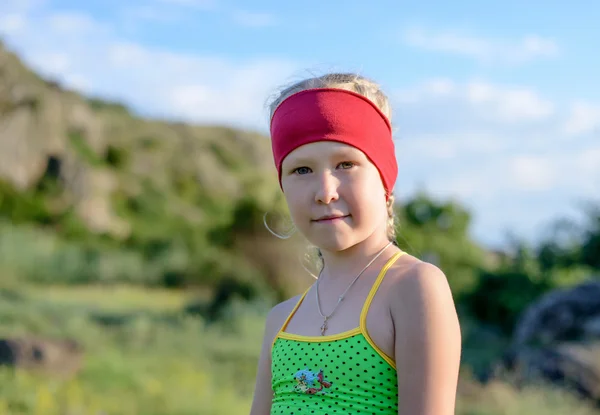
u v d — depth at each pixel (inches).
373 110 75.0
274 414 73.5
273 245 645.9
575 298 504.7
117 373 341.4
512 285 756.0
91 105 1598.2
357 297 72.2
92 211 1141.7
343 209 71.9
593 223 786.8
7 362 319.6
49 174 1153.4
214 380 382.3
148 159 1424.7
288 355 73.7
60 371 327.3
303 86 76.2
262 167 1724.9
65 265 792.9
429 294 68.1
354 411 68.2
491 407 349.7
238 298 608.1
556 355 408.5
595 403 376.8
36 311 494.9
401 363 67.6
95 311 567.5
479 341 624.1
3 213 984.9
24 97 1202.0
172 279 807.7
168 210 1278.3
